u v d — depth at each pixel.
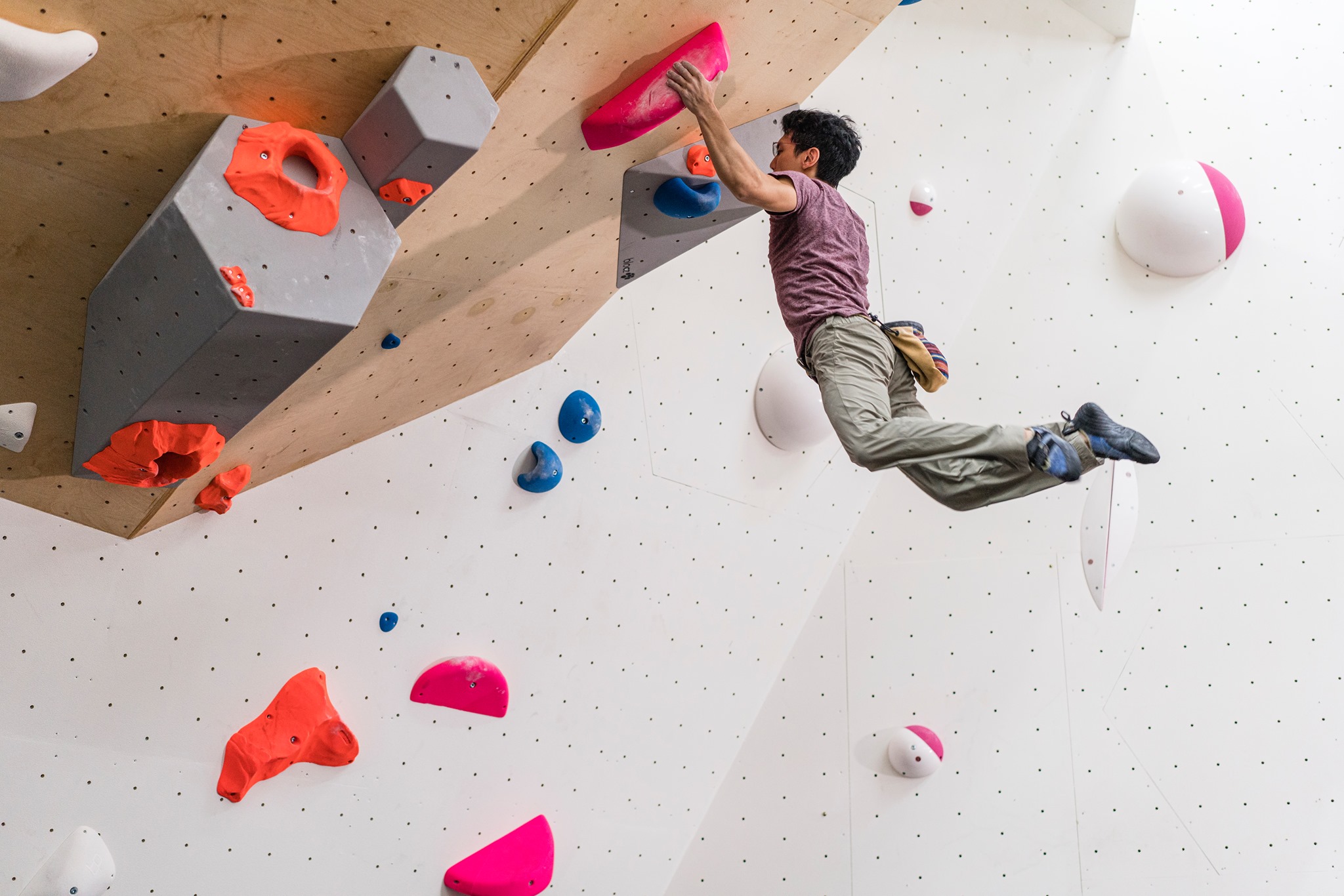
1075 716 5.00
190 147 2.26
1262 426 5.10
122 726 3.38
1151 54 5.03
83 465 2.74
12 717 3.19
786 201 2.99
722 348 4.53
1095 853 4.96
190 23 2.00
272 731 3.63
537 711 4.28
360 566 3.83
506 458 4.11
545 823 4.30
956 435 2.70
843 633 4.93
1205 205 4.82
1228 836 4.98
